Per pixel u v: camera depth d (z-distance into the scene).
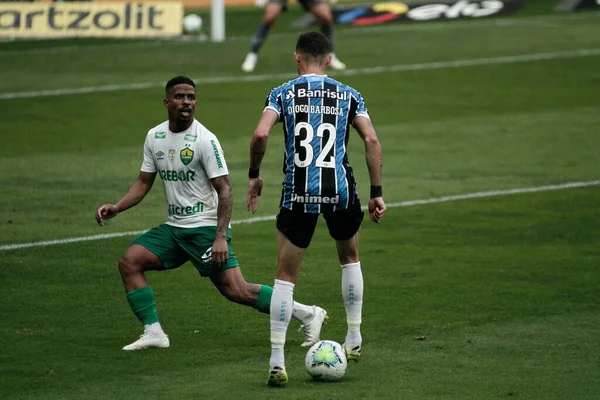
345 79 74.44
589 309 29.88
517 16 110.00
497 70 78.06
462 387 23.50
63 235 38.31
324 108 24.17
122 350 26.31
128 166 50.31
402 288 32.09
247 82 73.06
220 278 26.72
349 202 24.34
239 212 42.16
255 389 23.45
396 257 35.72
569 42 90.94
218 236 25.83
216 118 61.78
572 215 41.72
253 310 29.97
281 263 24.17
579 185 47.00
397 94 69.62
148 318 26.53
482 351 26.19
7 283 32.41
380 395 23.00
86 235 38.38
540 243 37.59
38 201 43.47
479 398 22.78
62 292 31.52
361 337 27.45
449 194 45.31
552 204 43.59
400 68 78.81
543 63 80.94
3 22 94.81
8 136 56.91
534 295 31.30
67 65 80.06
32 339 27.16
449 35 96.06
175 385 23.72
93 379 24.12
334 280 33.12
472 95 69.44
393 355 25.95
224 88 70.94
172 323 28.70
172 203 26.56
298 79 24.53
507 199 44.44
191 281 32.91
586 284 32.44
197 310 29.92
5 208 42.25
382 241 37.91
